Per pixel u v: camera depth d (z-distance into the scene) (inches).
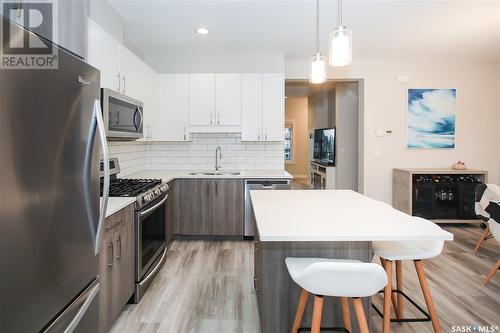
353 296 53.7
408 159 204.2
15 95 40.3
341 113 253.1
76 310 55.8
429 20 133.2
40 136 45.2
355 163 252.2
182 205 159.3
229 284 111.9
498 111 203.9
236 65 179.8
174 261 133.8
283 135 171.2
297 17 129.5
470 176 194.1
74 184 54.5
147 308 95.1
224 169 184.2
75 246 55.2
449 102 202.7
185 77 169.8
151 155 183.9
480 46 169.6
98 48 97.5
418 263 74.0
